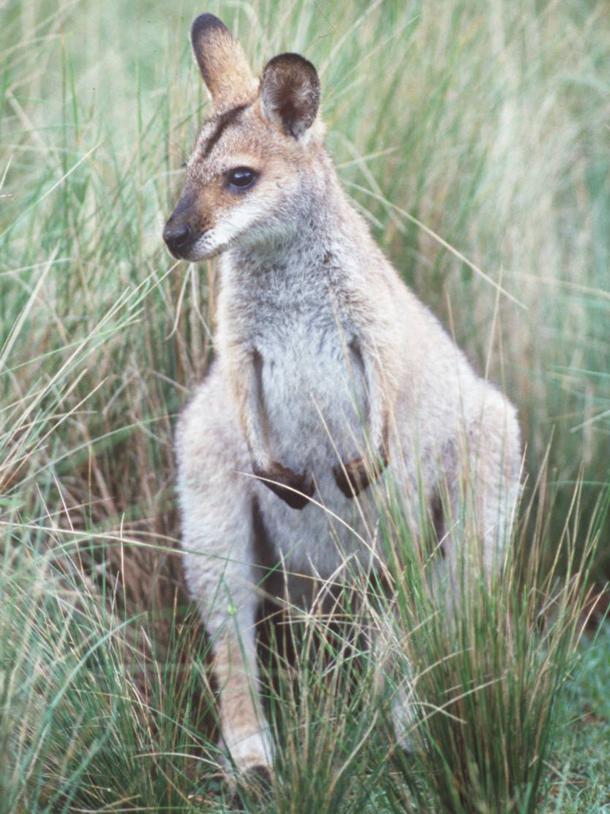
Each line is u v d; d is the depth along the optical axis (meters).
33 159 11.95
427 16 12.38
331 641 8.81
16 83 12.07
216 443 8.97
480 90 12.40
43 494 9.87
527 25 13.52
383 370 8.45
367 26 11.88
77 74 14.00
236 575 8.93
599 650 9.75
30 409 8.56
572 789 7.95
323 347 8.59
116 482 10.53
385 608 7.84
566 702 8.41
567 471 11.23
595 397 11.51
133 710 7.74
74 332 10.43
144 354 10.47
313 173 8.55
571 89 13.80
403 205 11.41
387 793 7.16
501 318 11.69
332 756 6.89
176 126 10.45
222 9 11.60
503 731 6.93
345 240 8.54
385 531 8.08
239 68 9.12
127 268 10.58
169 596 10.10
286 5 11.13
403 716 7.59
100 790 7.36
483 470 9.00
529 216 12.27
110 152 11.20
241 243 8.47
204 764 8.36
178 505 9.65
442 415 8.98
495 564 7.51
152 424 10.38
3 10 13.02
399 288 9.05
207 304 10.39
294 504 8.61
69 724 7.46
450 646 7.19
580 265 12.32
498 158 12.25
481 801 6.73
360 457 8.55
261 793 7.70
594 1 15.01
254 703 8.21
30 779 7.14
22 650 7.23
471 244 11.73
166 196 10.48
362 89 11.59
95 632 8.09
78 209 10.60
